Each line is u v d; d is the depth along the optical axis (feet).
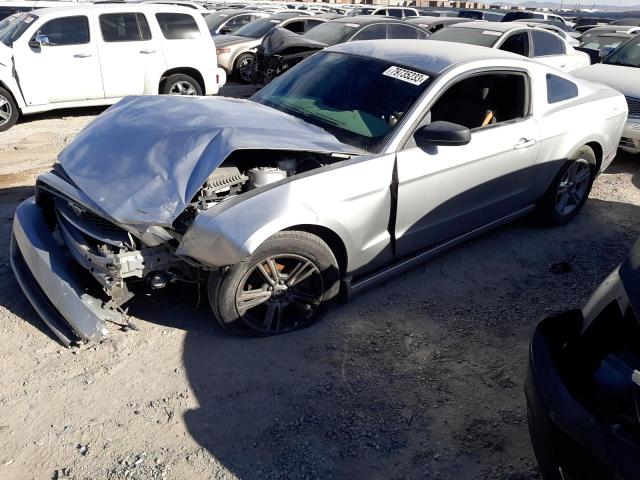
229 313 10.73
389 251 12.48
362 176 11.27
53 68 27.53
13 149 23.95
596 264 15.25
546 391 7.12
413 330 12.03
